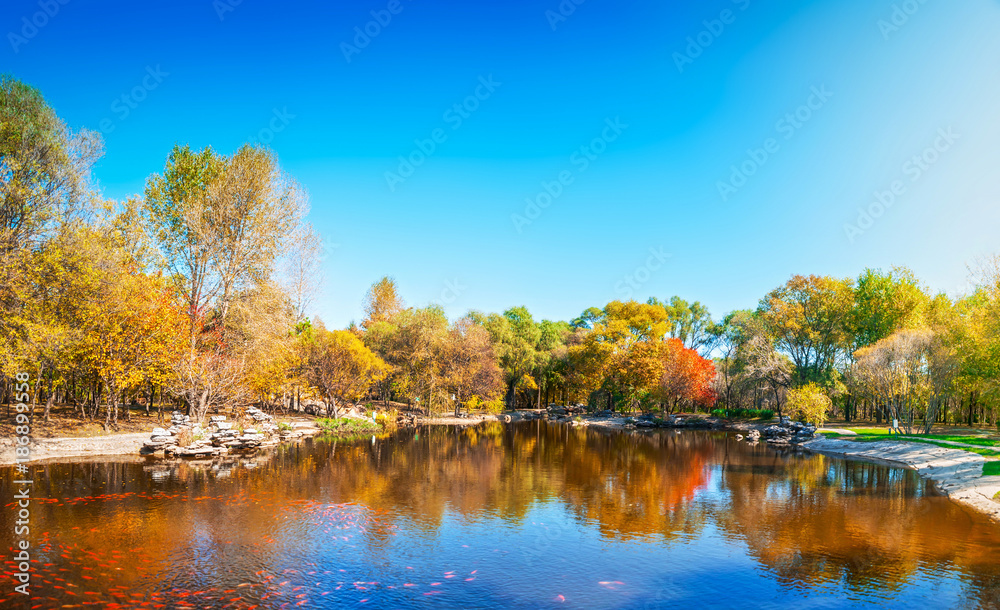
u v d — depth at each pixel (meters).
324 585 11.56
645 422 68.06
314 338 52.34
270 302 37.28
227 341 36.66
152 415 37.22
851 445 39.09
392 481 23.50
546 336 90.94
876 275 59.56
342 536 15.02
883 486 23.84
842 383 58.62
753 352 63.62
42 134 27.11
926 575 12.64
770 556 14.02
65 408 33.66
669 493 22.11
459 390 69.88
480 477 25.31
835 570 13.06
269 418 41.59
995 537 15.76
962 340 38.88
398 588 11.54
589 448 39.50
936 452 31.78
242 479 22.62
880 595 11.54
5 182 25.27
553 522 17.19
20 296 24.12
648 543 15.09
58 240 27.00
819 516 18.23
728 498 21.16
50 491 19.00
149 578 11.50
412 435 46.47
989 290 32.59
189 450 28.92
